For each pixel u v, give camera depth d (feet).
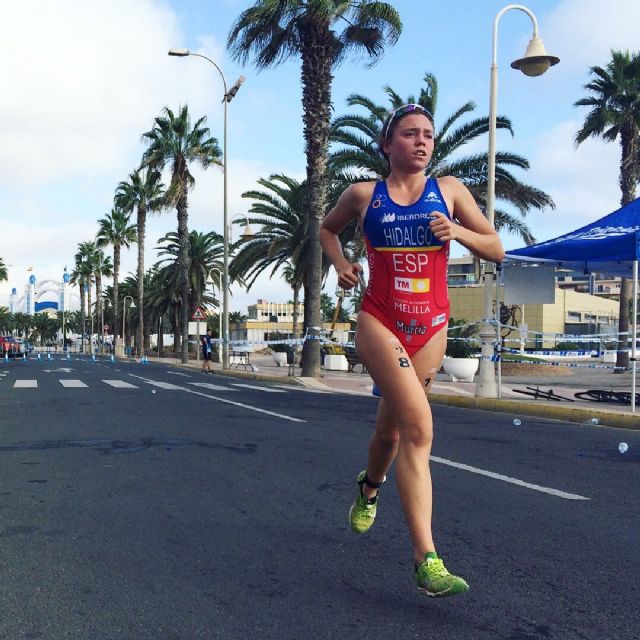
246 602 10.41
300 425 30.81
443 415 37.14
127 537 13.78
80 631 9.41
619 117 95.66
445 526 14.60
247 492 17.70
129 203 177.99
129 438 26.37
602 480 19.45
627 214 39.29
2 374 71.51
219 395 46.91
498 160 80.07
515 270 43.68
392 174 10.25
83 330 310.45
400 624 9.58
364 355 10.11
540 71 43.06
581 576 11.58
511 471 20.65
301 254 95.96
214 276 172.24
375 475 11.23
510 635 9.22
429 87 81.51
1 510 15.84
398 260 9.93
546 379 73.36
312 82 70.23
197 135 126.62
